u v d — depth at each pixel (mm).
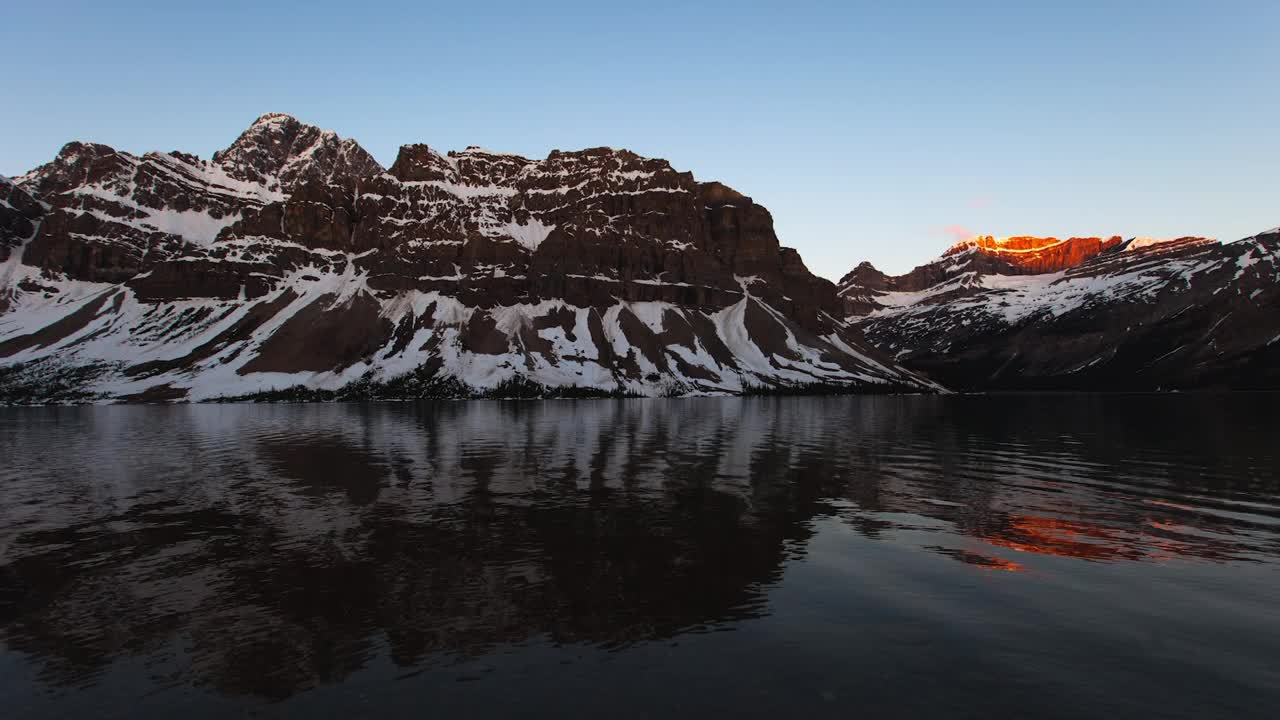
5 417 119875
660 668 15945
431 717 13805
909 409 143625
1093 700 14258
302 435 76438
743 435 75812
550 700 14469
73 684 15430
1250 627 18109
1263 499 36188
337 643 17500
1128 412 131000
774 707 14055
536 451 59156
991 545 26562
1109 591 21062
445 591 21266
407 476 44375
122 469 48375
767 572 23031
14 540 27688
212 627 18500
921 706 14055
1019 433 79625
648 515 31969
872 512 32625
